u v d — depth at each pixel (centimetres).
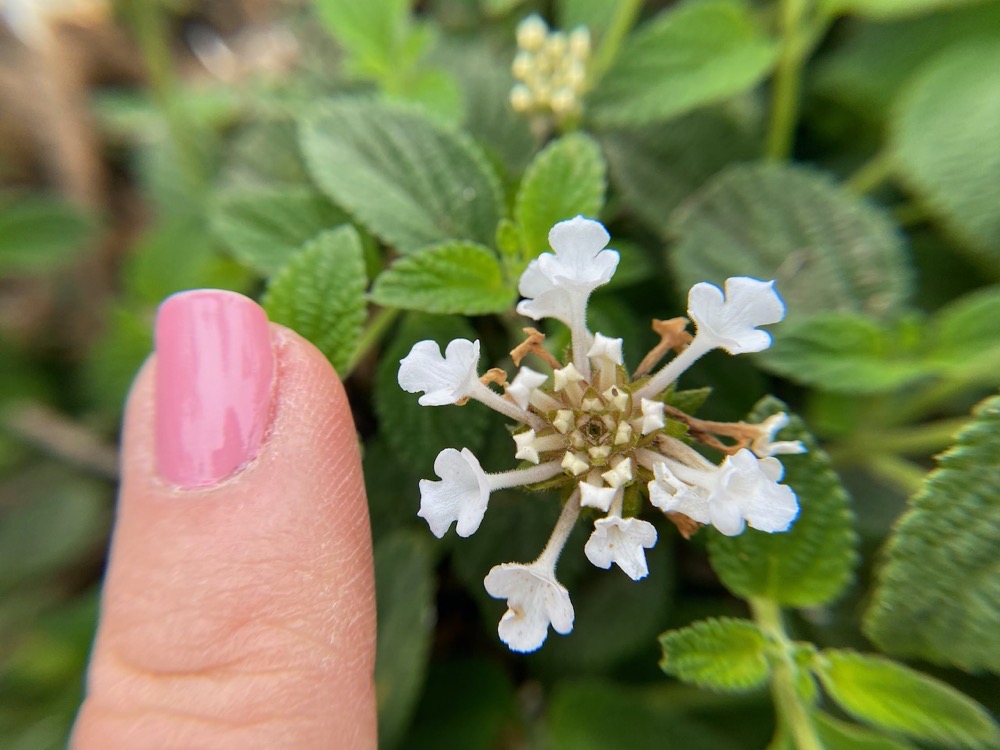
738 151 7
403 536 6
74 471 9
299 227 6
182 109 9
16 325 10
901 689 5
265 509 5
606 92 7
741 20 7
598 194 5
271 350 5
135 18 9
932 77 7
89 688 5
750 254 6
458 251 5
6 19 11
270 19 12
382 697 6
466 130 7
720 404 6
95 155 11
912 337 6
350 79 8
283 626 5
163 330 5
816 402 6
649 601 6
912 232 8
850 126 8
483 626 7
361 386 7
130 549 5
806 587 5
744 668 5
